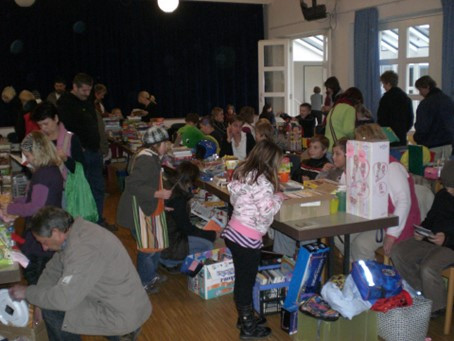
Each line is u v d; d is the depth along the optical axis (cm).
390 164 306
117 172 709
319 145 425
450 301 296
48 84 862
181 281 388
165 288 376
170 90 955
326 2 823
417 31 687
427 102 514
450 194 311
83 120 468
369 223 286
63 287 210
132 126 673
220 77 991
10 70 833
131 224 331
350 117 491
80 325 228
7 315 260
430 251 305
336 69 823
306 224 280
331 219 290
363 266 281
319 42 1120
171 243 370
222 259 367
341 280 292
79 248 214
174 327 317
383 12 709
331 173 380
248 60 1004
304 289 306
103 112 773
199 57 968
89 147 475
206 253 370
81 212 325
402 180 302
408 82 711
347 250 307
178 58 952
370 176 285
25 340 259
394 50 732
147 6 912
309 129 746
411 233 320
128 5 898
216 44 976
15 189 486
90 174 483
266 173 271
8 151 570
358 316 286
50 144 281
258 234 276
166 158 454
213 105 994
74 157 337
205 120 597
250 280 288
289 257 361
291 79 954
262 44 955
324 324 279
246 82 1009
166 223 353
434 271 293
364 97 745
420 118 520
